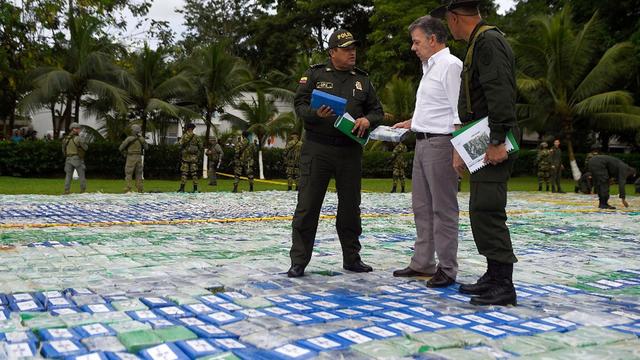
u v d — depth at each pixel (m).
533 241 6.83
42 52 23.52
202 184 18.98
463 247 6.07
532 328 2.90
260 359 2.33
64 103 24.91
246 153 15.25
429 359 2.37
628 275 4.70
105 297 3.40
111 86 21.53
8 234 6.32
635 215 10.52
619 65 25.05
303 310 3.19
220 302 3.35
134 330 2.72
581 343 2.64
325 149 4.23
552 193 18.19
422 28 3.99
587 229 8.19
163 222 7.80
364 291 3.77
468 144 3.32
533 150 28.33
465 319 3.06
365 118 4.17
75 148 13.00
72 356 2.33
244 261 4.86
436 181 3.97
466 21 3.43
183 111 23.53
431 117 4.00
